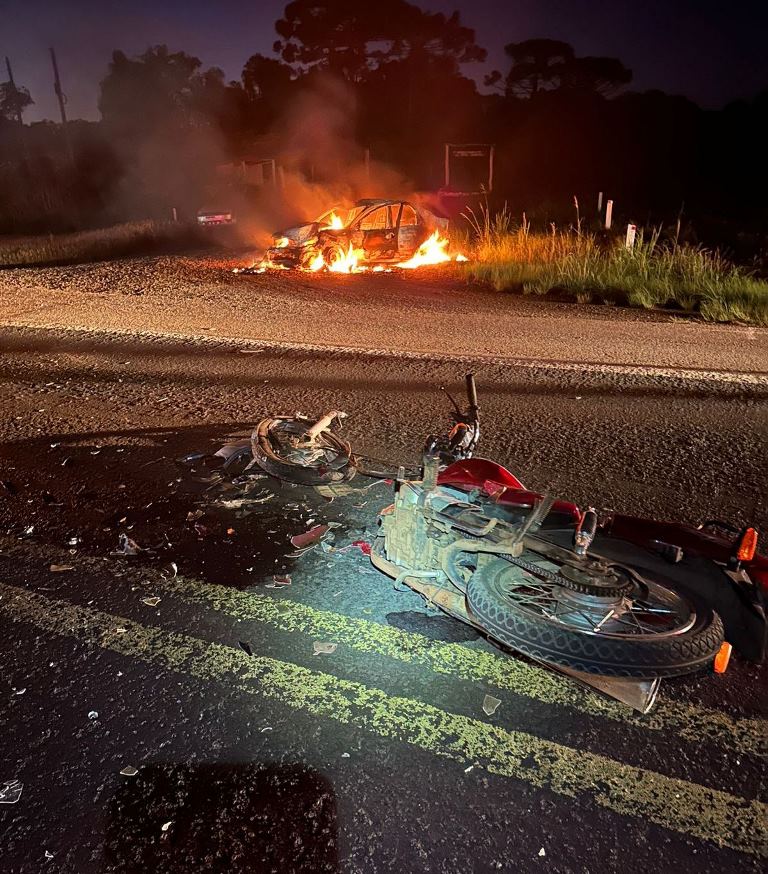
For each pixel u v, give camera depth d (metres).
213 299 13.38
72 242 24.78
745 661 3.50
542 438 6.48
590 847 2.49
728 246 20.08
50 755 2.82
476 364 9.04
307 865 2.40
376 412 7.12
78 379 8.24
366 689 3.23
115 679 3.25
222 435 6.43
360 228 17.69
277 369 8.72
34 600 3.86
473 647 3.55
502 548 3.18
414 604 3.90
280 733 2.96
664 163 38.66
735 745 2.97
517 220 23.70
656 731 3.03
